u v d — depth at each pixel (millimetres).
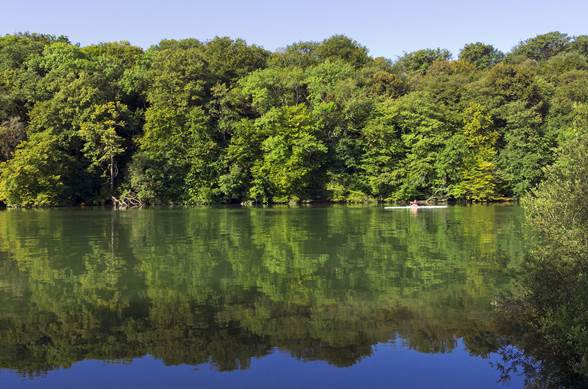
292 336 13531
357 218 44844
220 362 11914
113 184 66875
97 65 70812
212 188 67688
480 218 43781
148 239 31469
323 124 69875
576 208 12773
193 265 22953
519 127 70125
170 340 13312
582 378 10734
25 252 26594
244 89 71812
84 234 34000
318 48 99438
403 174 68750
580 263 11570
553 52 122438
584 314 10070
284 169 66125
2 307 16281
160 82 68250
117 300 17078
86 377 11188
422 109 70000
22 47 76438
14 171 60000
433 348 12562
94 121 64375
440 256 24750
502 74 77438
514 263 22719
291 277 20375
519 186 68188
